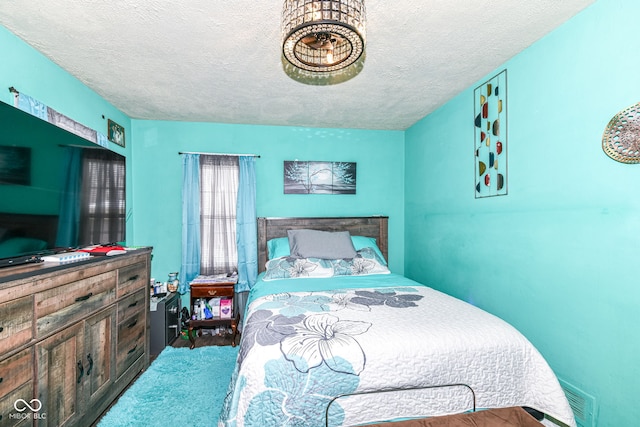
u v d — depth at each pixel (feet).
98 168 6.77
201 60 6.53
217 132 10.68
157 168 10.33
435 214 9.74
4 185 4.37
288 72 7.08
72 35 5.59
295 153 11.20
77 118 7.36
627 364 4.49
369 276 8.76
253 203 10.53
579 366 5.18
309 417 3.81
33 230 4.89
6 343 3.71
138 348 7.11
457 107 8.55
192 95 8.32
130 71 6.98
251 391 3.85
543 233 5.88
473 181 7.94
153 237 10.31
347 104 9.09
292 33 3.76
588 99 5.02
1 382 3.65
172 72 7.04
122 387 6.39
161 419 5.54
